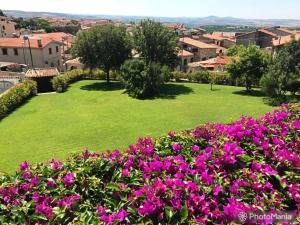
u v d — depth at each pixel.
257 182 3.60
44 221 3.23
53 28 105.44
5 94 24.06
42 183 3.84
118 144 15.77
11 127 19.23
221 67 46.81
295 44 26.42
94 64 35.22
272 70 26.30
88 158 4.37
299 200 3.44
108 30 34.38
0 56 47.19
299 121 5.50
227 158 3.99
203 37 78.06
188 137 4.99
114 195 3.53
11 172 12.20
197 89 33.94
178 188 3.40
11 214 3.33
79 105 25.91
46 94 30.86
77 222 3.05
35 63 47.28
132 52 37.72
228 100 27.78
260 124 5.53
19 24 104.19
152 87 29.44
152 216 3.11
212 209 3.22
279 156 4.22
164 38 33.56
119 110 23.78
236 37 69.62
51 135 17.42
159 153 4.61
